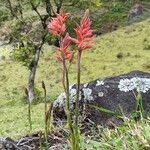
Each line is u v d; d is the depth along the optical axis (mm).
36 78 44406
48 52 51625
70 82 40188
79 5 37625
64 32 3637
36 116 27500
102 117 8414
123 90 8969
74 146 3947
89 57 49281
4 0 38531
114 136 5270
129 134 5008
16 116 28609
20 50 37469
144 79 8914
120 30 58406
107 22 63938
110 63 46562
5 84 43562
